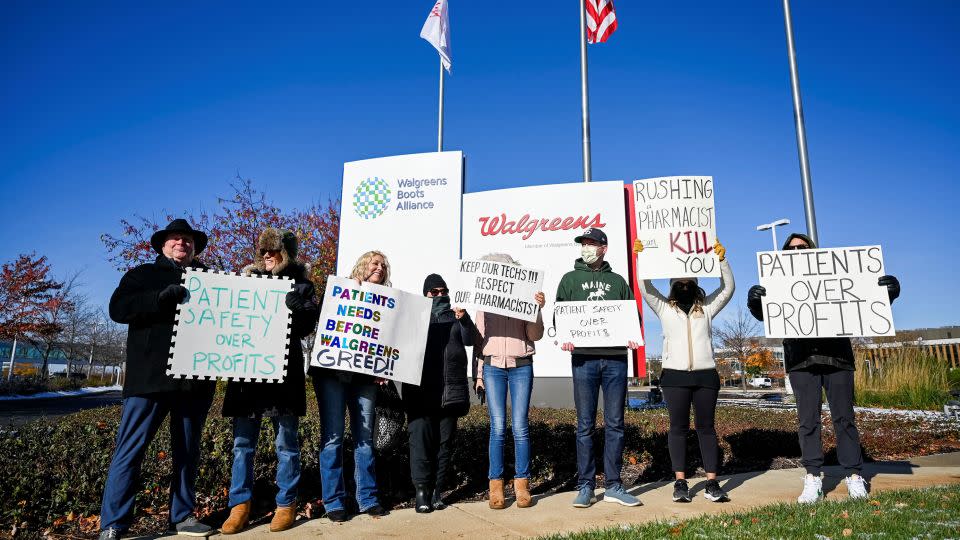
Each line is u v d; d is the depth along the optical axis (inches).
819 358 175.3
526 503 169.2
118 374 1818.4
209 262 694.5
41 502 154.1
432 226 413.1
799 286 185.3
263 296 152.5
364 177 431.2
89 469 167.0
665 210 202.8
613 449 175.5
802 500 168.6
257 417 151.0
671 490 193.0
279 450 152.0
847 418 175.9
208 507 165.6
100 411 298.0
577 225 392.8
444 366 170.4
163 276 152.2
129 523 139.2
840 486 195.8
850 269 183.0
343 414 161.3
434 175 418.9
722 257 191.2
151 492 164.6
